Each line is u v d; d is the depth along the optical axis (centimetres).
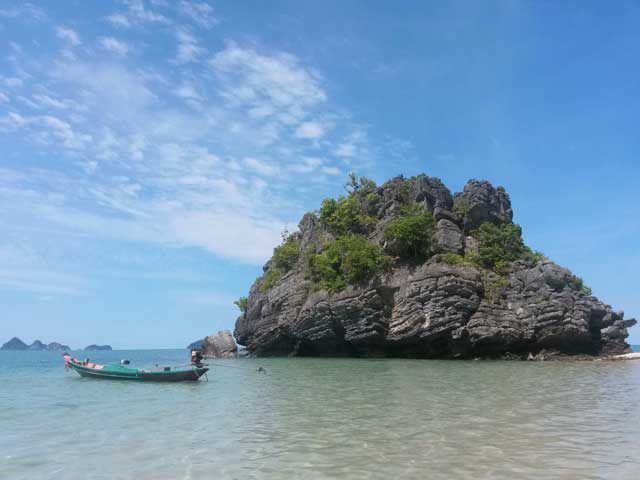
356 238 6044
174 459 1286
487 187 6188
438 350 5100
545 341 4794
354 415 1825
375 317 5294
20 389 2897
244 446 1396
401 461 1217
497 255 5584
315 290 6056
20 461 1306
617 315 5203
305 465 1202
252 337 7306
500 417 1738
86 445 1469
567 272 5041
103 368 3422
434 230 5731
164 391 2714
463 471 1136
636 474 1103
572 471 1127
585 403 2030
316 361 5041
